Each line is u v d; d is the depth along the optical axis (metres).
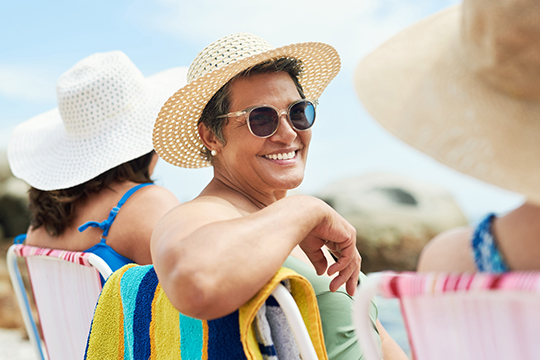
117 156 2.36
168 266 1.18
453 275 0.82
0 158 10.86
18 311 6.73
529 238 0.88
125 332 1.57
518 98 0.91
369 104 1.12
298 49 1.75
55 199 2.33
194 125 1.84
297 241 1.26
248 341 1.15
